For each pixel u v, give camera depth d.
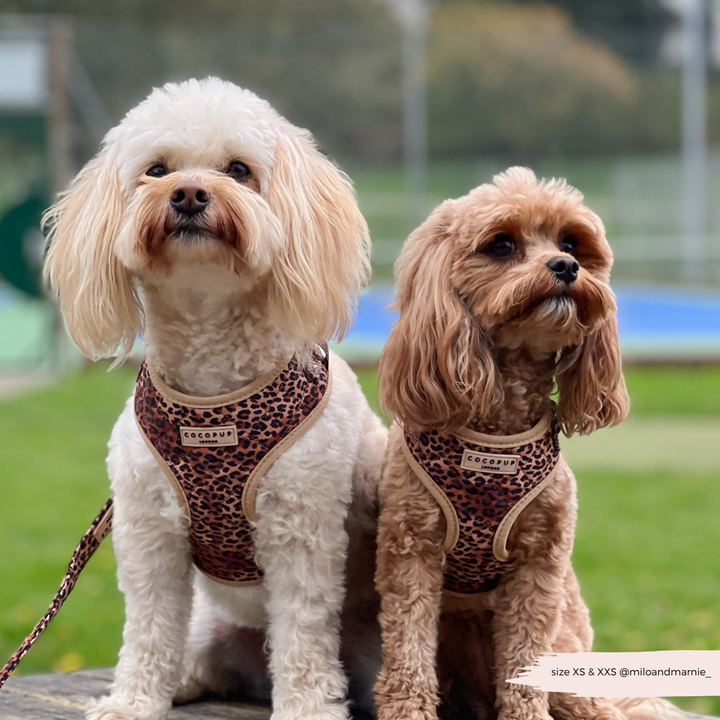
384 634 1.23
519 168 1.32
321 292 1.26
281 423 1.22
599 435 3.81
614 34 8.76
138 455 1.24
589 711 1.25
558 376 1.30
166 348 1.24
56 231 1.32
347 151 8.37
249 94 1.31
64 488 2.95
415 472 1.23
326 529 1.24
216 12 10.46
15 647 1.87
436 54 8.48
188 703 1.35
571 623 1.30
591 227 1.29
